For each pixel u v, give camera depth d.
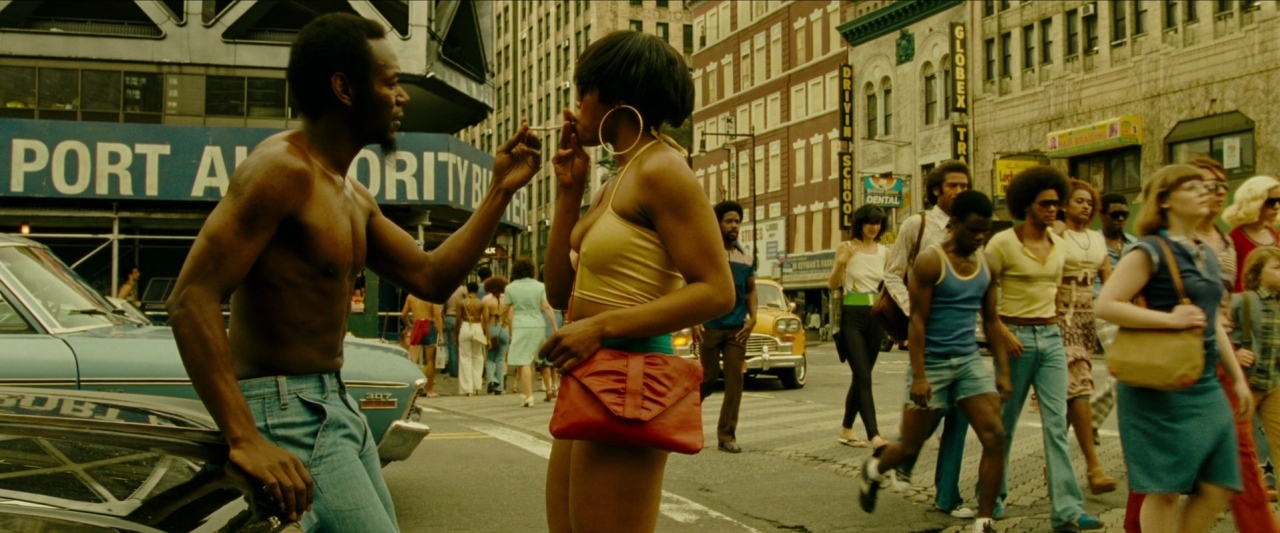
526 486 7.04
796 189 54.94
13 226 21.50
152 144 21.58
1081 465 7.39
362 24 2.83
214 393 2.43
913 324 5.44
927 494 6.52
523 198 29.23
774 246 56.97
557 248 3.20
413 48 30.42
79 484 2.02
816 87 53.31
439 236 25.91
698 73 66.62
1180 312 4.00
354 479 2.73
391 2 30.50
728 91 62.62
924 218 6.07
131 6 28.89
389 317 23.88
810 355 33.12
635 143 2.92
